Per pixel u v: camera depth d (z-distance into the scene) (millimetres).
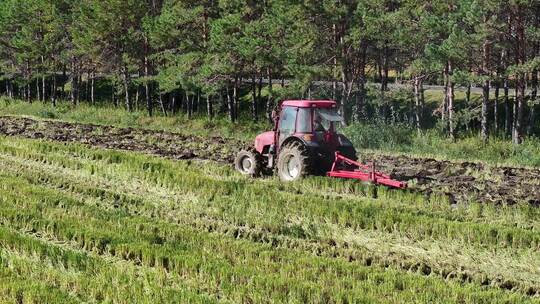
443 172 21656
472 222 13570
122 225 13227
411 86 41656
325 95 41219
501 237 12594
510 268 11203
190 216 14406
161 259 10867
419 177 19797
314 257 11180
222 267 10375
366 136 33031
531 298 9844
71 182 18000
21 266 10602
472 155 31000
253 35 38906
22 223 13289
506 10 32031
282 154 18484
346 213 13922
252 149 19984
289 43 38094
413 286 9906
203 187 17031
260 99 54844
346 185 17094
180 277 10211
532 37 31562
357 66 41844
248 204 15211
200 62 43500
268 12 40125
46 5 55875
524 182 19875
